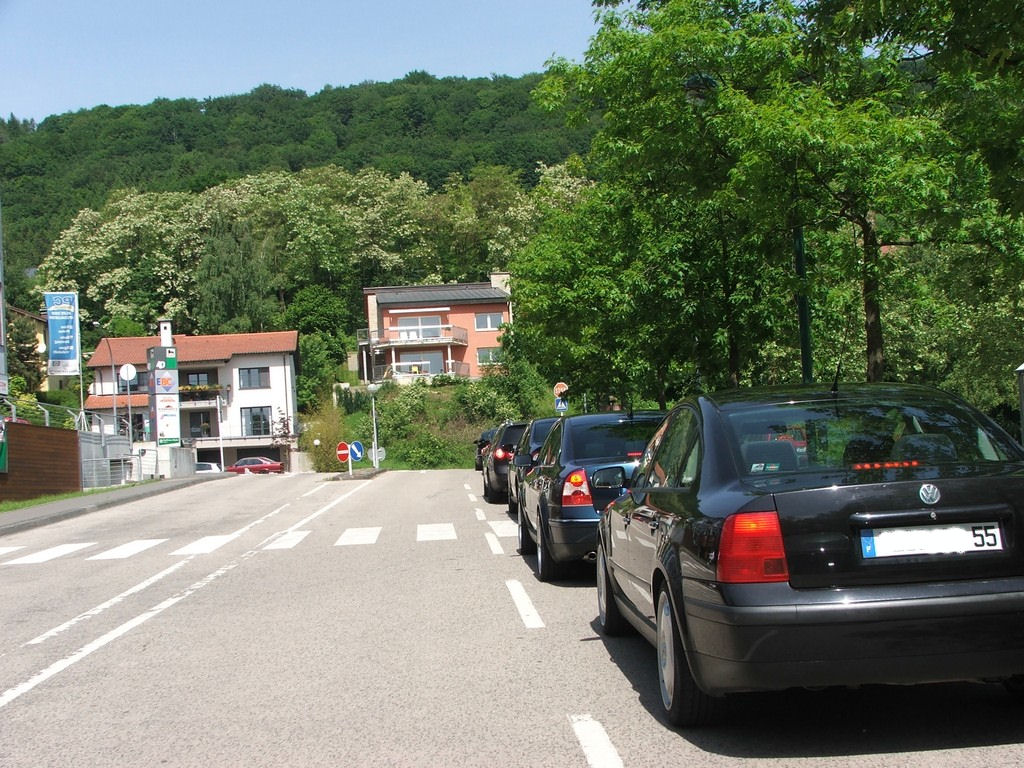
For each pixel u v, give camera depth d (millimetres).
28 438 28109
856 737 4762
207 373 71688
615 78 13836
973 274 14078
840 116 11227
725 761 4484
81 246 78812
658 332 18469
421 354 77188
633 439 10039
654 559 5344
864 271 12234
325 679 6383
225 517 20516
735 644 4355
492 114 132375
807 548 4375
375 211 88625
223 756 4875
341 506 22234
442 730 5164
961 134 10828
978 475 4547
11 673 6996
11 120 137875
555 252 25438
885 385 5812
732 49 13062
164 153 127312
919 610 4273
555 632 7574
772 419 5328
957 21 7629
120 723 5578
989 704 5223
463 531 15414
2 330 30312
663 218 16812
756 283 17062
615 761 4547
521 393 63250
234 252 78375
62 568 13141
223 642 7719
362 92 144125
